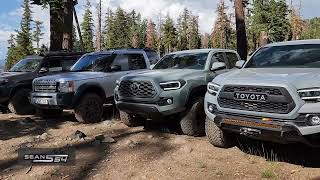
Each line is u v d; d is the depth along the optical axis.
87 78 10.04
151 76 7.90
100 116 10.27
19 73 12.19
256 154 6.61
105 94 10.43
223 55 9.41
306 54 6.72
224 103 6.10
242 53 18.17
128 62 11.26
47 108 10.14
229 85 6.01
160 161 6.39
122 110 8.50
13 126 9.77
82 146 7.38
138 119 9.10
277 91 5.45
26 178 5.77
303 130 5.28
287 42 7.45
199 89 8.08
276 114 5.45
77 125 9.71
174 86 7.75
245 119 5.80
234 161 6.29
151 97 7.77
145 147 7.25
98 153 6.91
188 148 6.91
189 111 7.88
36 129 9.27
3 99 11.70
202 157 6.53
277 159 6.23
